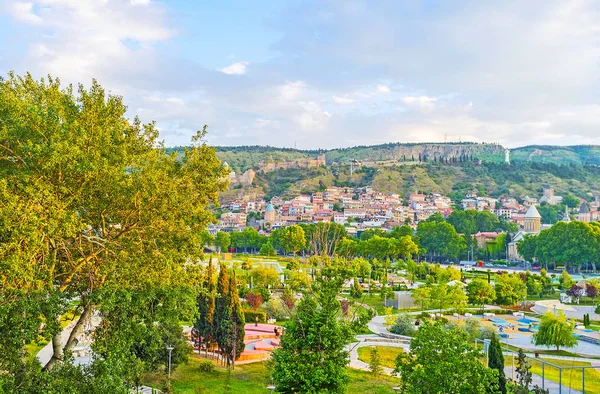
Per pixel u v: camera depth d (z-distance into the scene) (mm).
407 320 103250
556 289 184250
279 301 110375
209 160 45594
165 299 42500
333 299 37000
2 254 32438
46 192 33688
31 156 35094
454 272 168750
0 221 32219
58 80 41594
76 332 41062
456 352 38594
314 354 35406
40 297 34312
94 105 40062
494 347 50844
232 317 69938
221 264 71938
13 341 32719
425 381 38562
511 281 143875
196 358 71250
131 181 38500
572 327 90562
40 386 33344
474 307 139250
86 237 39125
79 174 37281
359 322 37750
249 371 66625
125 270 38875
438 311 127875
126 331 39188
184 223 42656
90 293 39844
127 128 43656
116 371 36562
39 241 33312
